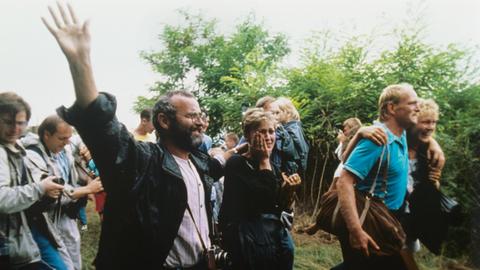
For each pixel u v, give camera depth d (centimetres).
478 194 559
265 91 749
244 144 338
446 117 609
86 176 414
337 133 671
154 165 227
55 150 346
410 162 331
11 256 273
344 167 283
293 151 391
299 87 718
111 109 198
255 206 303
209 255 240
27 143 336
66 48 193
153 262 220
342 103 676
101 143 199
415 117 294
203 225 246
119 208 215
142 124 604
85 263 503
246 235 297
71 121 195
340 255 555
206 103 873
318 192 683
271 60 998
